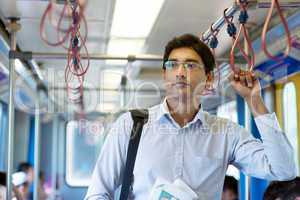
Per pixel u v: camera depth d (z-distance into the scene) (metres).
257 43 2.74
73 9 1.64
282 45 2.47
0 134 5.95
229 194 4.49
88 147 7.39
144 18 3.22
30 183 6.55
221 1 2.84
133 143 1.65
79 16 1.65
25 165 6.63
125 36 3.75
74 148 7.41
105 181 1.68
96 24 3.36
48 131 8.19
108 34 3.67
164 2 2.86
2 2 2.71
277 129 1.57
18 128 7.71
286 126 3.60
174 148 1.63
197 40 1.63
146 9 3.01
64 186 7.44
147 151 1.63
